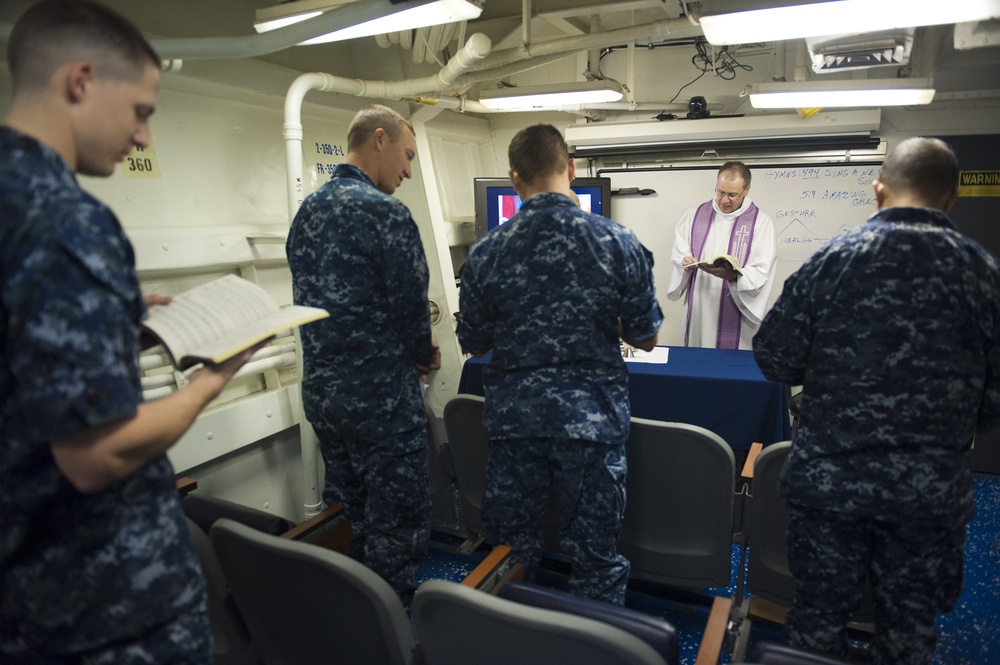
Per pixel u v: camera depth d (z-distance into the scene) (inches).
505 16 136.6
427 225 138.9
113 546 35.4
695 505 77.6
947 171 56.6
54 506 34.2
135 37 35.6
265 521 71.4
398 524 81.0
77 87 33.5
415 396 79.8
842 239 58.4
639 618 48.4
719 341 143.9
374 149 81.5
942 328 53.2
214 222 100.5
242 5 109.8
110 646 36.2
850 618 61.2
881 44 105.3
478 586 55.9
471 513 98.5
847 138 148.6
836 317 56.9
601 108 166.7
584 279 69.2
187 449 90.0
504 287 71.9
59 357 30.1
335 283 74.5
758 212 140.4
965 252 53.7
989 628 86.2
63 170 33.4
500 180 146.5
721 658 76.7
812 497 57.7
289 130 101.0
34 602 34.5
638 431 76.3
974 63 131.3
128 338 34.1
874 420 55.1
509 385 73.4
